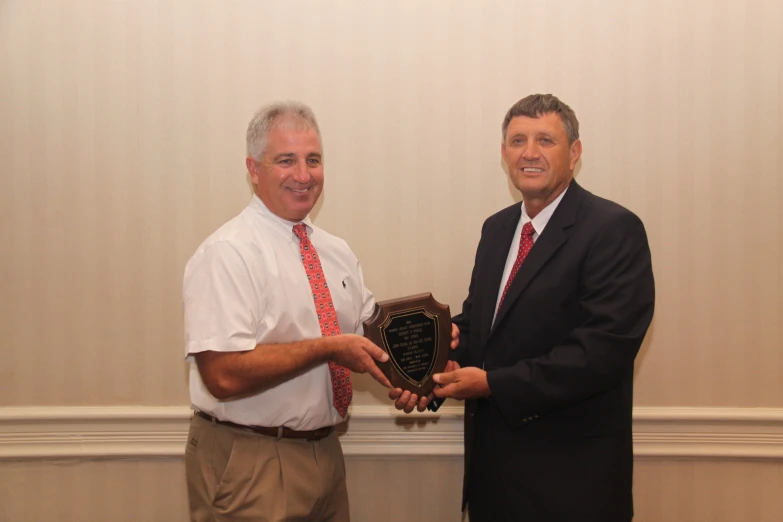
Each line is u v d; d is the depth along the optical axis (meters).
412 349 1.74
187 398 2.31
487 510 1.83
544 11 2.22
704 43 2.21
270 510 1.58
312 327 1.69
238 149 2.26
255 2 2.23
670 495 2.31
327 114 2.25
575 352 1.61
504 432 1.75
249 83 2.24
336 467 1.80
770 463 2.29
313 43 2.24
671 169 2.24
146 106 2.25
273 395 1.63
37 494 2.31
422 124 2.26
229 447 1.65
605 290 1.63
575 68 2.23
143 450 2.29
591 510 1.64
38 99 2.24
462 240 2.28
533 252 1.73
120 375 2.30
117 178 2.26
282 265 1.66
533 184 1.71
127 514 2.32
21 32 2.23
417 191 2.28
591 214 1.71
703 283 2.26
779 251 2.24
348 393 1.79
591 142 2.25
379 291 2.30
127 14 2.23
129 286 2.29
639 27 2.22
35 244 2.27
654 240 2.26
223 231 1.65
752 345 2.27
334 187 2.27
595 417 1.70
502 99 2.25
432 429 2.32
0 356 2.28
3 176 2.25
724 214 2.25
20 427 2.28
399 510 2.34
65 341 2.29
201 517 1.68
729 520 2.30
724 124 2.23
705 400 2.28
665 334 2.28
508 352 1.74
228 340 1.52
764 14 2.20
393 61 2.24
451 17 2.23
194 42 2.24
